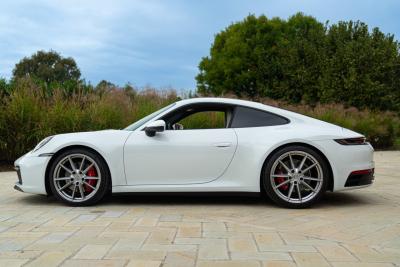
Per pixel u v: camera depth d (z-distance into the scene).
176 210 4.85
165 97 12.80
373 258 3.10
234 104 5.27
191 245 3.43
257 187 4.96
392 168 9.33
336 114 15.76
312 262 3.01
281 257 3.12
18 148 9.13
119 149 5.03
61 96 9.98
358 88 21.19
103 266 2.94
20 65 57.41
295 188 4.98
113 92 11.41
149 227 4.02
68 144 5.05
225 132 5.08
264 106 5.27
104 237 3.66
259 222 4.25
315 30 28.62
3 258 3.11
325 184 4.93
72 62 59.25
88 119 9.71
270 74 30.62
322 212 4.74
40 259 3.08
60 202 5.34
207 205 5.16
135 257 3.13
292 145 4.97
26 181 5.15
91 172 5.11
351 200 5.49
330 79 22.61
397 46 22.50
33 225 4.11
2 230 3.92
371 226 4.06
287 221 4.29
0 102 9.33
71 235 3.74
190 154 5.00
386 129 15.87
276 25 38.50
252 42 38.19
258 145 4.96
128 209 4.91
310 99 25.50
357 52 22.08
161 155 5.00
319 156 4.93
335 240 3.58
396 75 22.20
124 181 5.04
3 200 5.53
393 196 5.80
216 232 3.84
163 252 3.24
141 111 10.95
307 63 26.73
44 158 5.09
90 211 4.80
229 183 5.00
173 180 5.03
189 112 5.34
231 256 3.15
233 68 38.31
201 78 43.06
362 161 5.04
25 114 9.17
